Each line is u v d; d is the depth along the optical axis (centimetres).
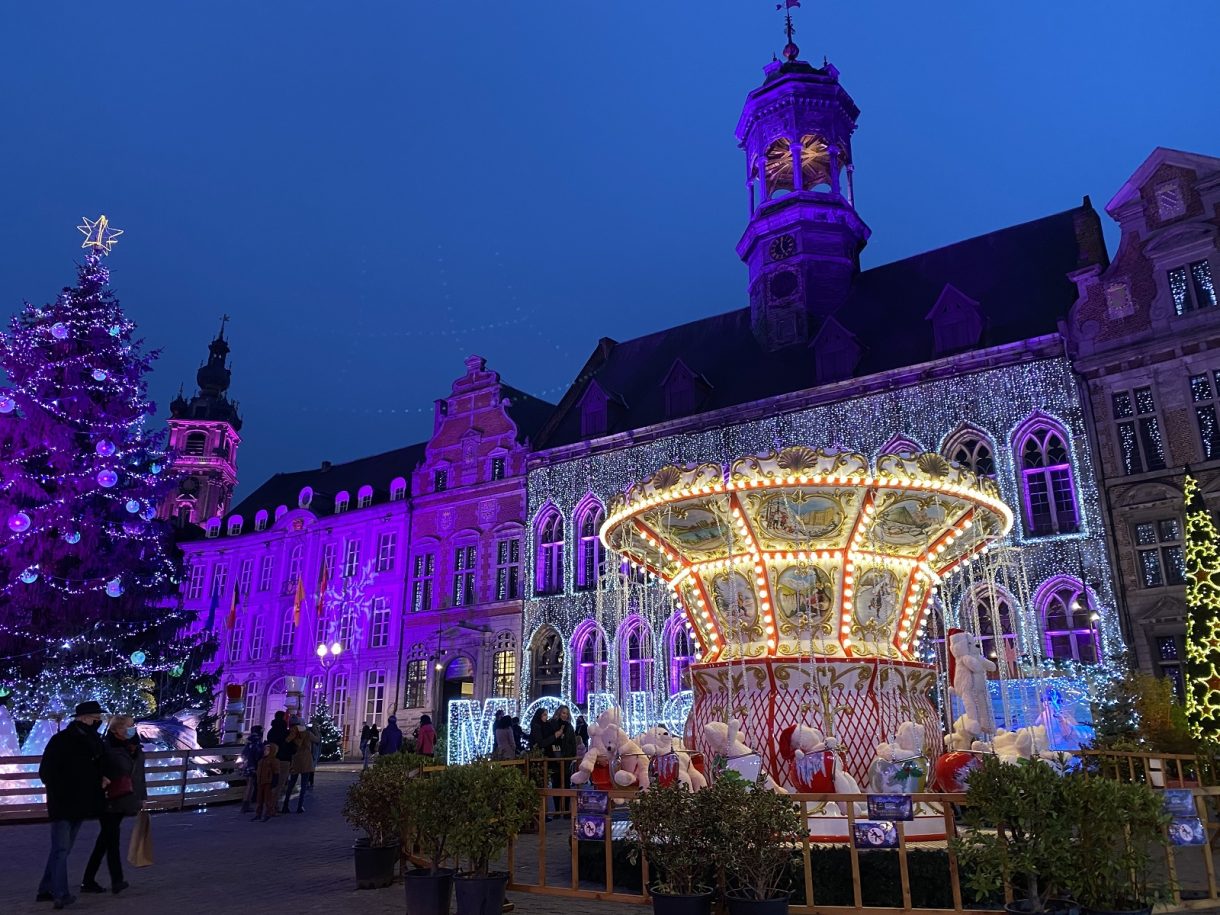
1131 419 2392
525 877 1020
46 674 2252
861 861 823
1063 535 2394
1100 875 635
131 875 1075
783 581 1198
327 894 931
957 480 1133
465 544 3928
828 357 3047
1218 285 2328
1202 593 1532
